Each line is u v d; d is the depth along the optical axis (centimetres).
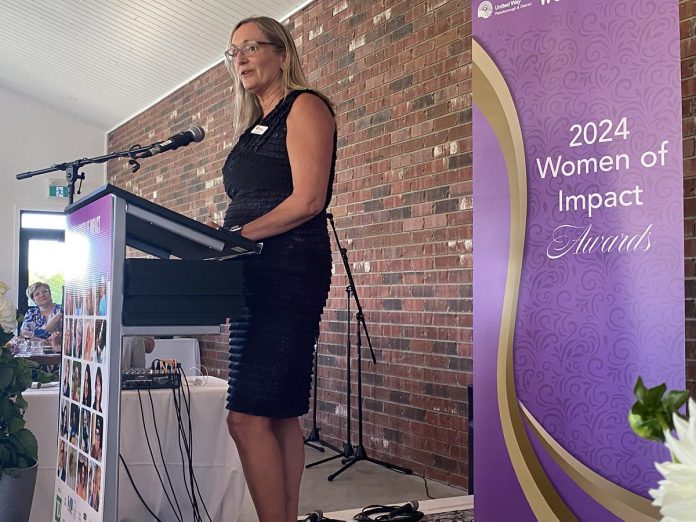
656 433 50
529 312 245
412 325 491
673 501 44
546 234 243
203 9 652
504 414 248
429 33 480
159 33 726
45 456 327
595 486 233
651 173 227
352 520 336
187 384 345
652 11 227
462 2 453
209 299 171
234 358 197
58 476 204
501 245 251
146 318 167
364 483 458
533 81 246
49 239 1019
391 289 511
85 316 184
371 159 533
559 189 241
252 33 208
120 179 1012
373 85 531
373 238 530
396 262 506
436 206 472
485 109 254
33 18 771
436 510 347
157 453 337
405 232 498
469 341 445
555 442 240
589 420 235
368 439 531
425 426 478
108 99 946
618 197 232
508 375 248
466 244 448
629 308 230
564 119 241
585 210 237
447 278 462
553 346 241
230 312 173
